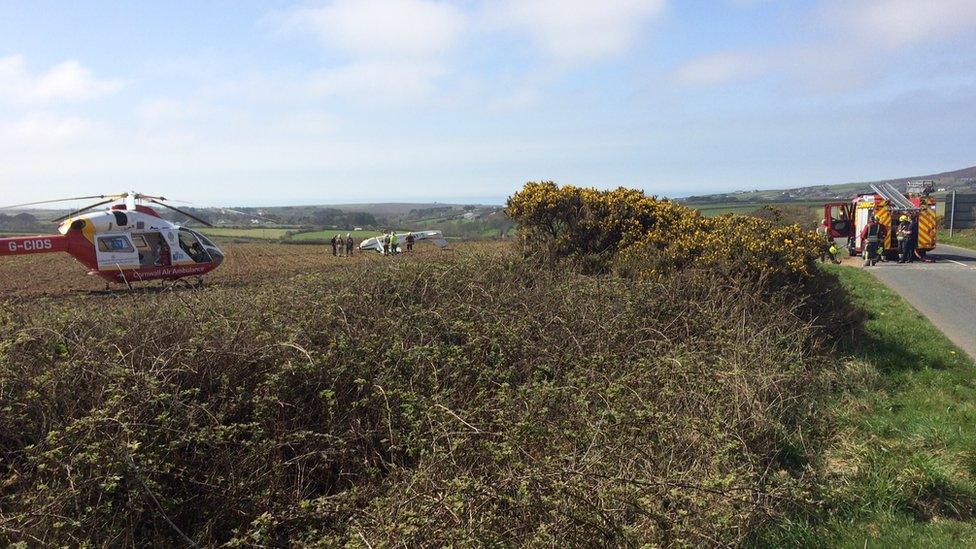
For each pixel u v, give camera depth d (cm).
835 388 638
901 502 405
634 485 347
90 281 2106
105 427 371
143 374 414
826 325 794
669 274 879
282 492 391
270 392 448
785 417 532
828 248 1050
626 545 312
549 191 1148
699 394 500
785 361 636
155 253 1805
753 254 872
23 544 276
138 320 555
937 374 674
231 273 2247
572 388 487
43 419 394
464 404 480
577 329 656
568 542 313
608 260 1061
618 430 423
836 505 400
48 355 468
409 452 411
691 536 324
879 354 753
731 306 763
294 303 654
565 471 339
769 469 436
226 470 394
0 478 362
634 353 614
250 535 328
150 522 362
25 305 657
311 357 487
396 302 736
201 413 417
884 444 489
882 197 2066
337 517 355
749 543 351
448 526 314
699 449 424
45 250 1666
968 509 397
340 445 427
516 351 582
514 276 877
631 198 1163
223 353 471
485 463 396
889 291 1270
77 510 326
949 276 1544
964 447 467
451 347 552
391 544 301
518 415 445
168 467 362
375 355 518
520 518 326
